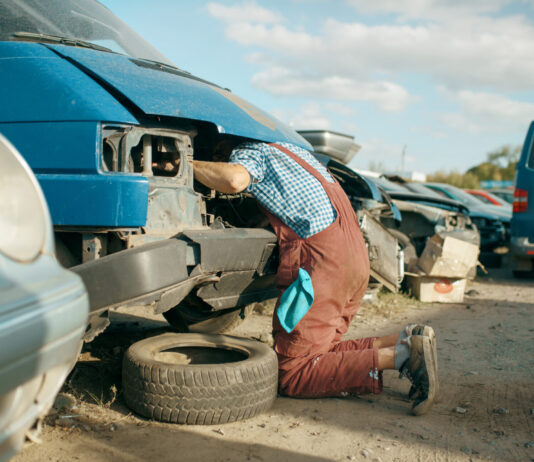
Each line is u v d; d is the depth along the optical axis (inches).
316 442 92.4
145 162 99.3
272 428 97.5
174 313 153.6
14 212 59.2
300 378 111.6
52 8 124.1
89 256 92.8
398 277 222.8
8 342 50.1
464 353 155.8
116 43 130.4
